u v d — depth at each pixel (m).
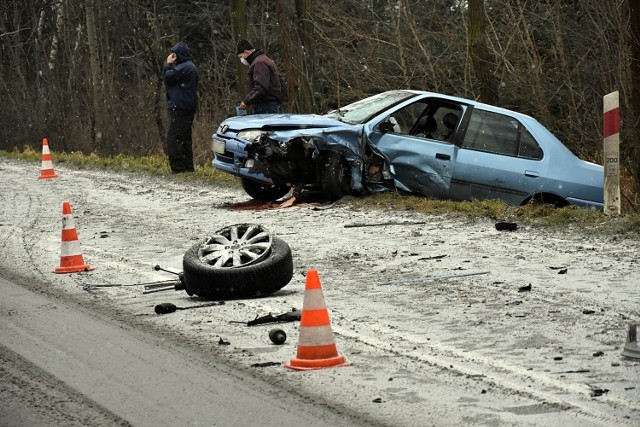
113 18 62.78
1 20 65.06
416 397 8.95
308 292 10.12
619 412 8.44
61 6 62.66
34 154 47.59
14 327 12.07
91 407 8.88
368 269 15.75
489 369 9.84
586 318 12.00
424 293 13.74
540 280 14.45
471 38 31.72
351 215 21.91
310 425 8.23
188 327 11.97
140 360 10.44
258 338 11.34
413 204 22.53
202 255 14.08
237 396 9.10
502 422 8.22
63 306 13.31
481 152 23.30
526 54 34.47
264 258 13.91
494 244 17.81
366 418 8.39
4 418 8.62
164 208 24.86
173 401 9.00
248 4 60.31
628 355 10.12
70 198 27.95
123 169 37.12
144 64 64.38
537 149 23.48
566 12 35.75
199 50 63.66
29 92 59.22
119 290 14.53
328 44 40.09
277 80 28.23
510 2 37.50
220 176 31.64
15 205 26.41
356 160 23.48
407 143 23.45
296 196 24.08
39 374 9.98
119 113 54.25
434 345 10.84
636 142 23.92
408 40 39.38
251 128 23.30
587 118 32.75
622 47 29.95
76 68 58.97
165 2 62.72
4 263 17.05
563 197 23.50
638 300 12.98
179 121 33.06
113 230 21.20
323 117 24.00
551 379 9.44
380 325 11.85
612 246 17.39
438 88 38.41
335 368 9.99
